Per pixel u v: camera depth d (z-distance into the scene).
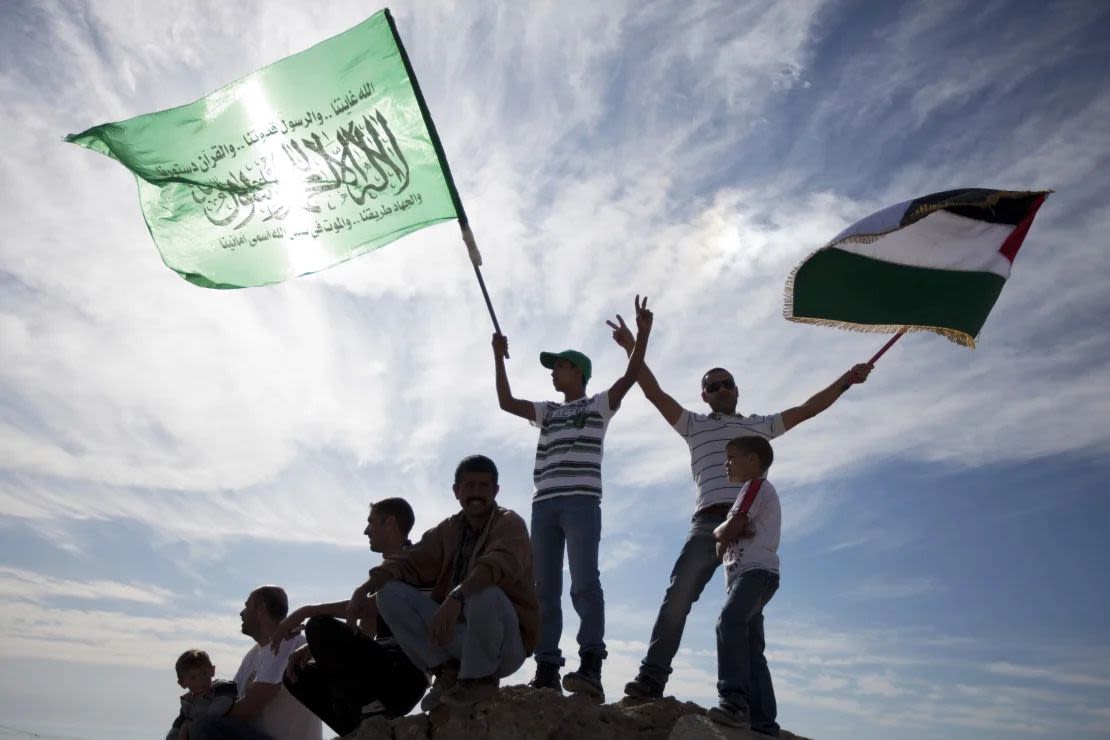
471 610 6.05
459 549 6.58
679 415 8.25
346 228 8.81
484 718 6.21
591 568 7.59
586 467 7.93
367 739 6.25
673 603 7.50
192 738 7.07
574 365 8.49
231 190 9.04
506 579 6.23
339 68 8.93
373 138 8.83
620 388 8.16
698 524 7.75
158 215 9.12
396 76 8.85
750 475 7.41
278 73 8.99
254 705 7.10
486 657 6.09
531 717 6.25
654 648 7.38
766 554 7.00
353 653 6.36
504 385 8.36
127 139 9.09
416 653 6.27
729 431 8.08
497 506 6.62
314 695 6.86
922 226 9.08
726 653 6.71
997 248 8.97
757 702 6.86
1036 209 9.07
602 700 7.26
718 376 8.38
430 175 8.68
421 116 8.74
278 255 8.91
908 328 8.75
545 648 7.57
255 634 7.78
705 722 6.51
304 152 8.93
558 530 7.90
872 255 9.02
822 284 8.98
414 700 6.59
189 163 9.08
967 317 8.78
